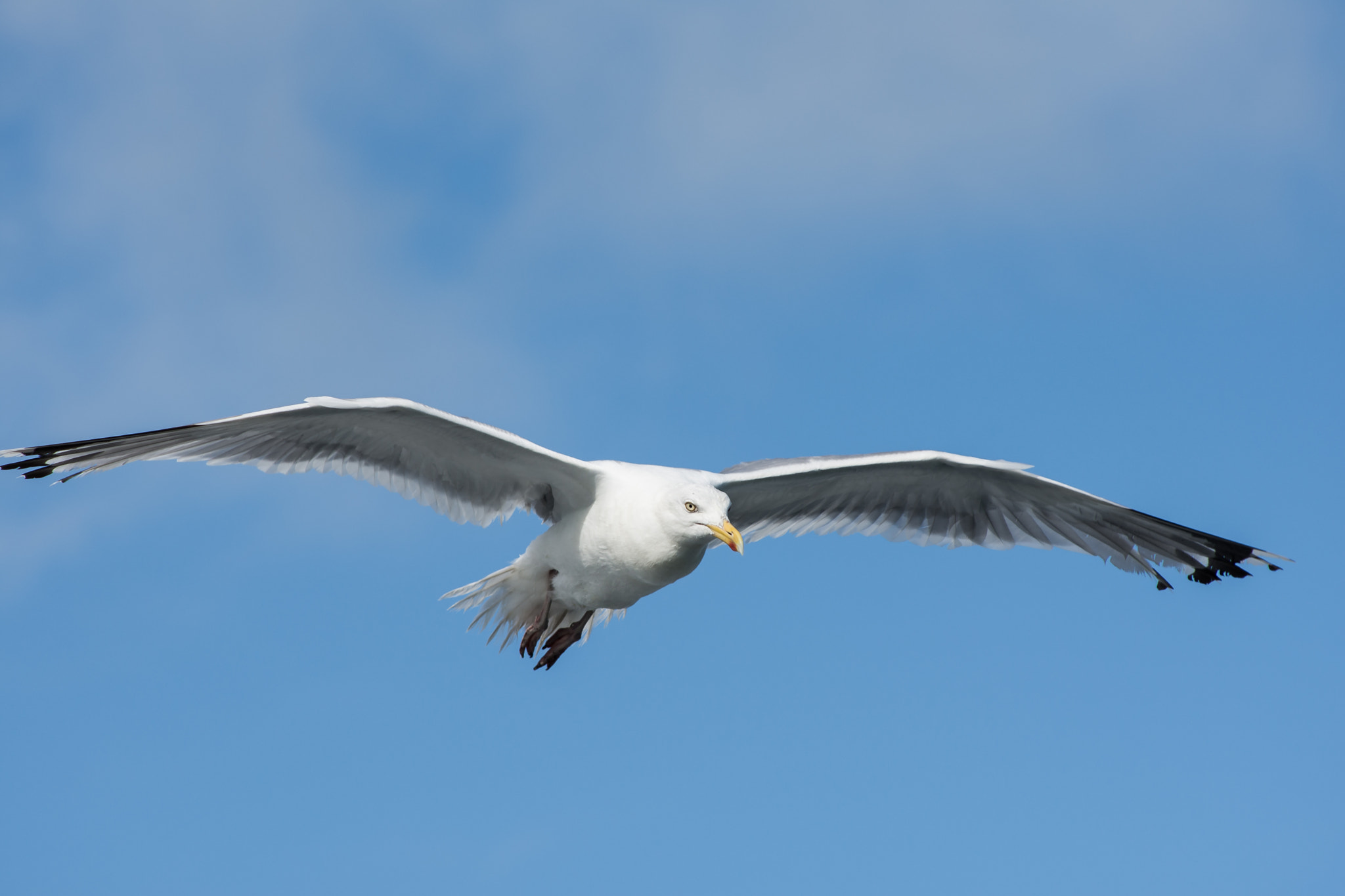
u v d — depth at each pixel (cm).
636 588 1245
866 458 1321
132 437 1133
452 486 1273
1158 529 1362
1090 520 1399
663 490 1184
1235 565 1315
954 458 1307
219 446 1184
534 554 1279
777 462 1338
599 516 1214
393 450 1239
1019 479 1354
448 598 1312
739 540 1141
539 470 1239
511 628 1322
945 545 1441
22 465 1103
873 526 1444
